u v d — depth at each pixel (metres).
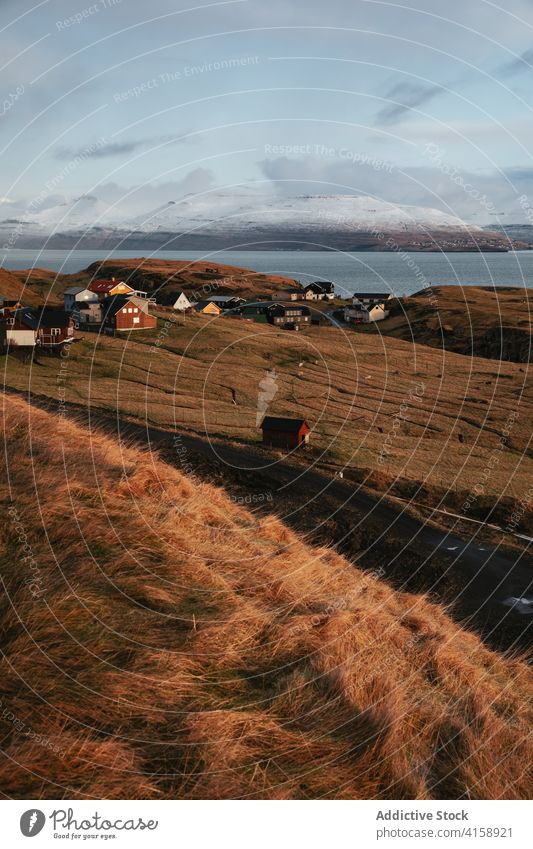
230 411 44.28
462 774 5.62
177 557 8.21
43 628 5.84
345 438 41.66
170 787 4.65
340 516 25.28
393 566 21.34
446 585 20.48
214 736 5.04
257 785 4.79
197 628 6.59
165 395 45.19
